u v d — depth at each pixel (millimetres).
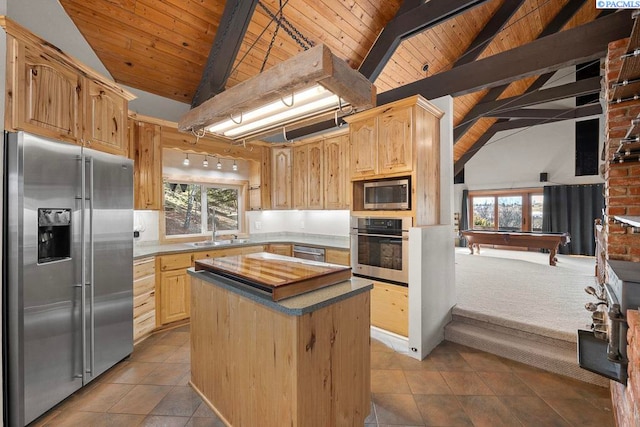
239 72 3713
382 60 3684
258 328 1641
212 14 3100
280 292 1563
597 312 2014
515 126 8398
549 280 4582
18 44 1805
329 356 1602
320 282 1778
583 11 5719
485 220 9586
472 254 7535
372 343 2982
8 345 1785
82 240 2189
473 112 6562
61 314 2041
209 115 1840
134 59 3252
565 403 2047
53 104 2008
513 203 9070
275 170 4703
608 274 1981
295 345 1431
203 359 2100
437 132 3260
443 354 2762
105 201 2393
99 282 2338
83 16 2811
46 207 1934
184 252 3379
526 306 3277
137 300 2881
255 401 1665
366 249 3238
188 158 4055
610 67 2082
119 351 2533
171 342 2994
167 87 3678
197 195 4309
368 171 3168
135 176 3266
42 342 1916
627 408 1362
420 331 2680
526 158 8789
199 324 2143
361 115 3188
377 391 2201
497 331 2930
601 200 7652
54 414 1945
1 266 1762
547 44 2793
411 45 4133
